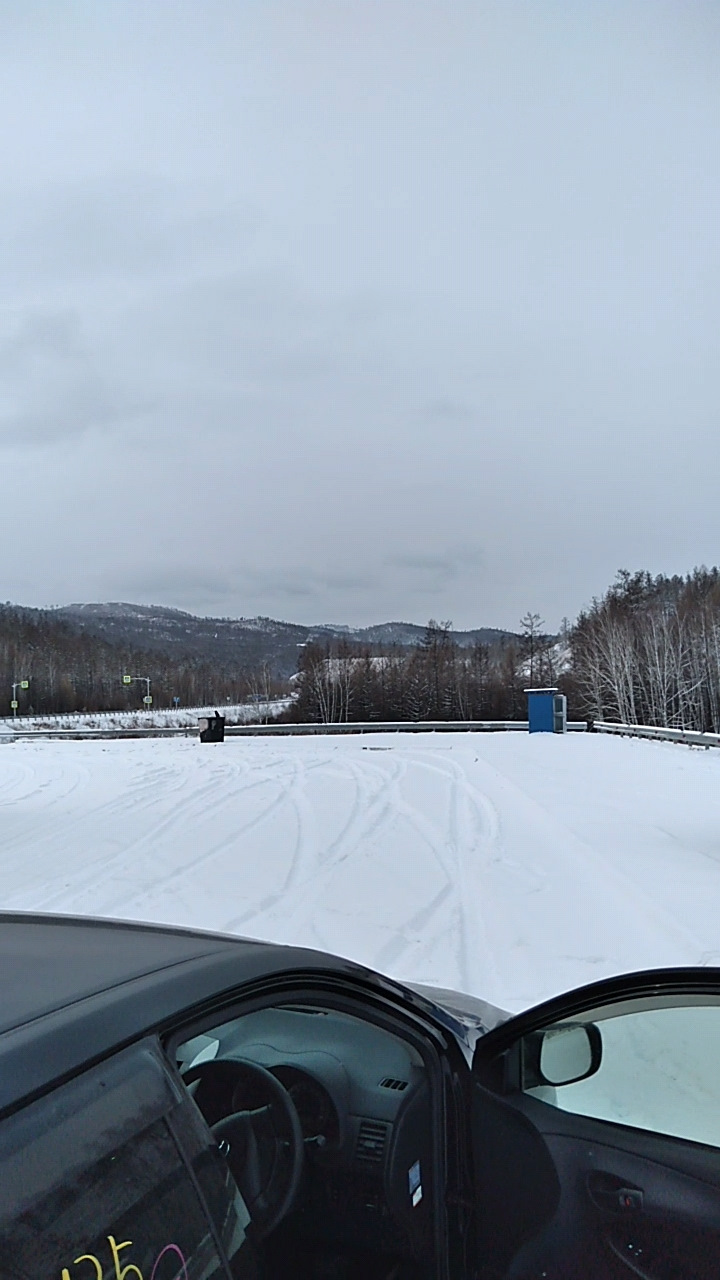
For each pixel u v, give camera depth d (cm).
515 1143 211
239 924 644
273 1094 183
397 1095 205
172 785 1622
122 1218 116
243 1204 147
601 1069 236
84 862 898
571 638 7981
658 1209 200
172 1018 146
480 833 1004
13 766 2264
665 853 854
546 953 559
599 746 2278
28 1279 100
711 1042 233
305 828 1077
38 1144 110
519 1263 186
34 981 151
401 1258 181
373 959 553
